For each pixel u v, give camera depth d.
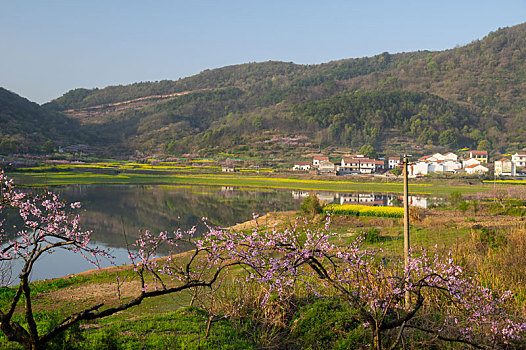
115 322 9.34
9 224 24.16
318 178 102.94
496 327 7.41
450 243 17.78
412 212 33.22
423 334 7.75
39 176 84.81
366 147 141.88
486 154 134.12
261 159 139.62
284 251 6.48
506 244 15.38
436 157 124.44
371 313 7.54
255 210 44.25
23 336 5.34
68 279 16.31
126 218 37.19
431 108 191.75
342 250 7.75
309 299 8.99
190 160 146.12
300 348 7.52
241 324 8.46
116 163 136.50
